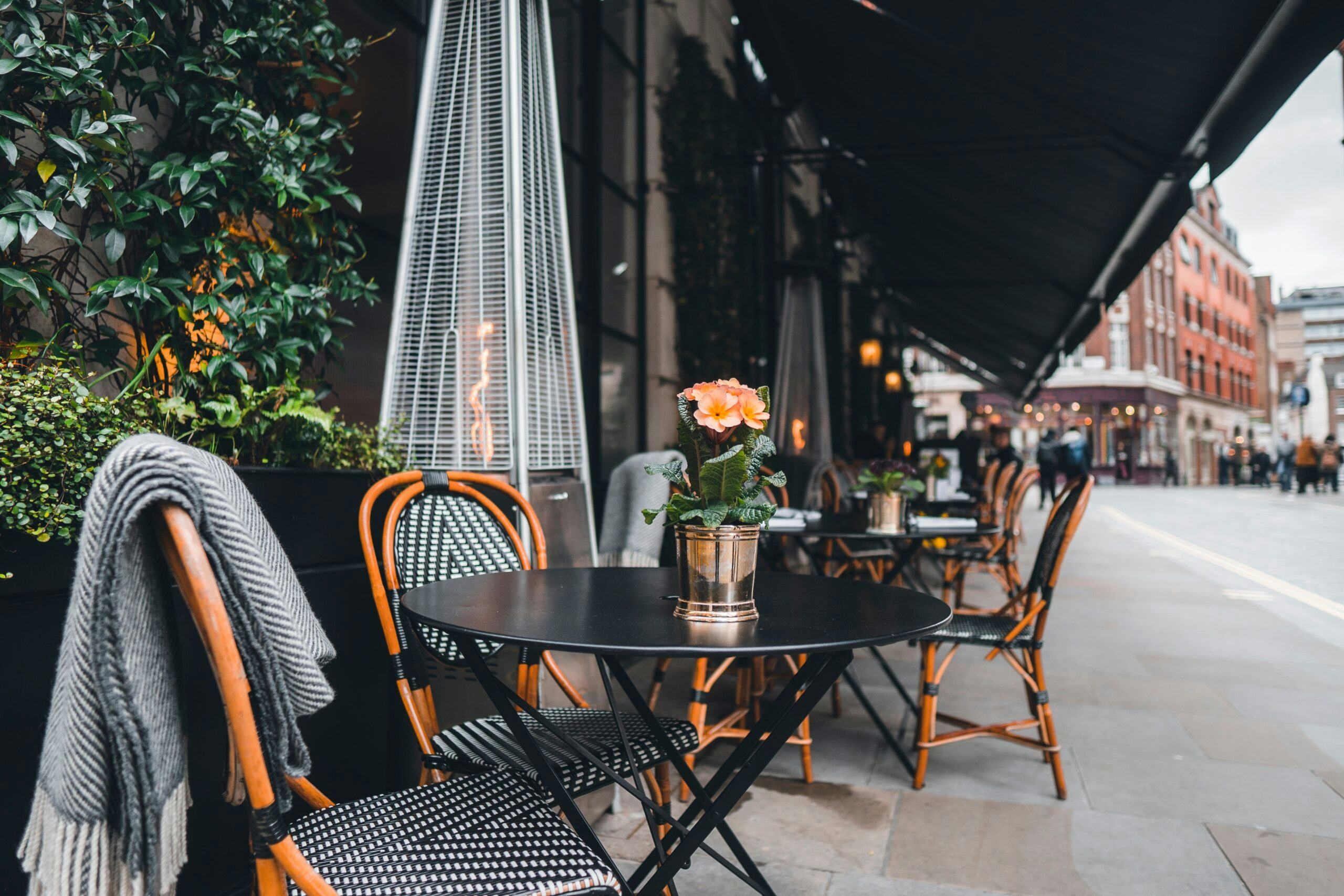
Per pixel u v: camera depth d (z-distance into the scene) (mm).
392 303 3611
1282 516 15461
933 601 1682
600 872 1216
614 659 1649
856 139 8961
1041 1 3941
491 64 2875
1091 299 9086
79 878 877
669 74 6641
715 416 1476
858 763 2965
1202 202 44656
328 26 2441
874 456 11508
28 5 1635
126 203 1865
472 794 1454
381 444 2441
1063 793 2639
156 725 930
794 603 1656
